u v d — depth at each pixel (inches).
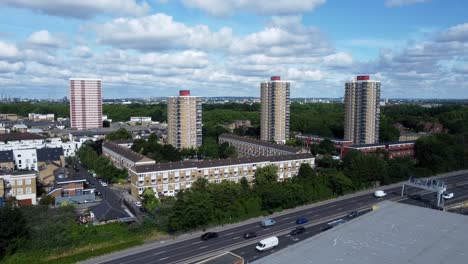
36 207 3683.6
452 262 1544.0
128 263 2829.7
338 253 1665.8
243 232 3476.9
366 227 2001.7
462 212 3917.3
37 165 6058.1
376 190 5009.8
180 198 3644.2
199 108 7755.9
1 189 4185.5
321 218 3880.4
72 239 3073.3
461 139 7485.2
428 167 6067.9
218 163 5088.6
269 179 4827.8
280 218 3887.8
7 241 2839.6
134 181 4643.2
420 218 2145.7
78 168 6501.0
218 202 3789.4
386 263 1542.8
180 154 6742.1
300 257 1642.5
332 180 4766.2
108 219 3508.9
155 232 3408.0
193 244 3193.9
